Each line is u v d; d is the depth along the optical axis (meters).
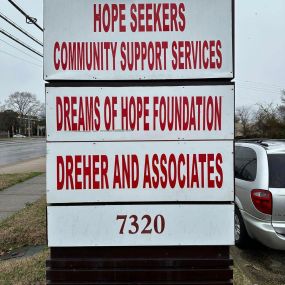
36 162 21.03
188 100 2.84
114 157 2.83
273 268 5.04
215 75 2.83
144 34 2.85
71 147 2.83
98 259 2.82
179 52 2.84
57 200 2.82
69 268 2.82
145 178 2.83
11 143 55.97
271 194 5.04
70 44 2.84
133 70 2.85
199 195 2.83
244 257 5.46
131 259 2.82
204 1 2.83
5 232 6.03
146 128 2.83
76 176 2.83
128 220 2.84
